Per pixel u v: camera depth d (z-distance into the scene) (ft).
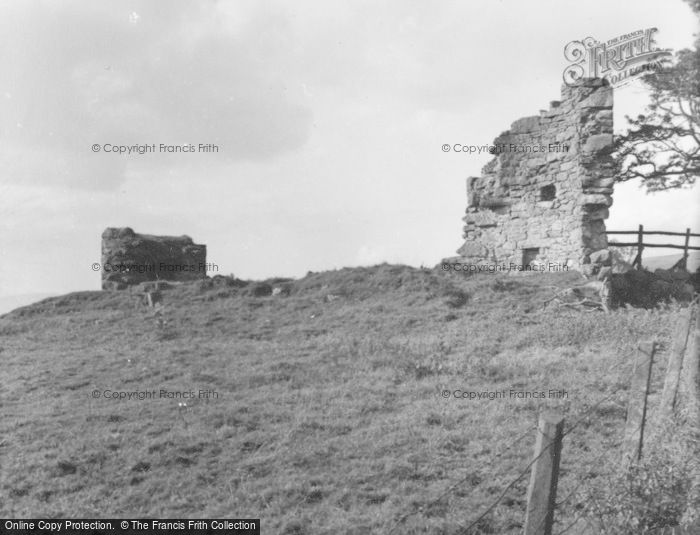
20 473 34.58
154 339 64.85
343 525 27.71
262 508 30.04
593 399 40.45
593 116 79.71
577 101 81.15
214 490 31.96
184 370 53.36
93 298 83.87
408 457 34.14
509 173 89.76
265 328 67.21
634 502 21.79
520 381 46.14
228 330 67.10
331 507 29.60
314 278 84.23
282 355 56.70
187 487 32.42
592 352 51.90
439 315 65.92
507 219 89.86
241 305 75.87
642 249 85.56
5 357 61.21
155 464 35.06
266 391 47.32
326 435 38.29
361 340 59.16
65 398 47.42
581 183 79.56
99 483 33.45
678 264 82.99
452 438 36.58
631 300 76.02
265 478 32.81
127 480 33.50
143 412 43.47
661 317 60.34
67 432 40.22
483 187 92.22
